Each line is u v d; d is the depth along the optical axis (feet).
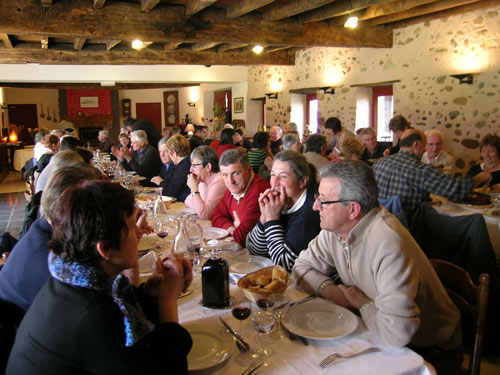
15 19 13.37
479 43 16.67
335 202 4.34
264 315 3.83
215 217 8.18
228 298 4.45
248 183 7.59
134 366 2.66
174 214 9.02
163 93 46.39
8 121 46.21
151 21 15.15
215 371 3.35
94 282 2.85
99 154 25.68
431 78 18.75
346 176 4.28
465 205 9.40
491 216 8.65
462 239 6.98
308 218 5.81
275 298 4.31
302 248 5.71
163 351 3.08
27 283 4.34
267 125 31.24
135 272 4.76
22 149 35.99
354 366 3.40
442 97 18.38
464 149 17.67
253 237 6.54
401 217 7.03
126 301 2.85
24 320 2.95
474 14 16.74
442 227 7.27
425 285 4.29
